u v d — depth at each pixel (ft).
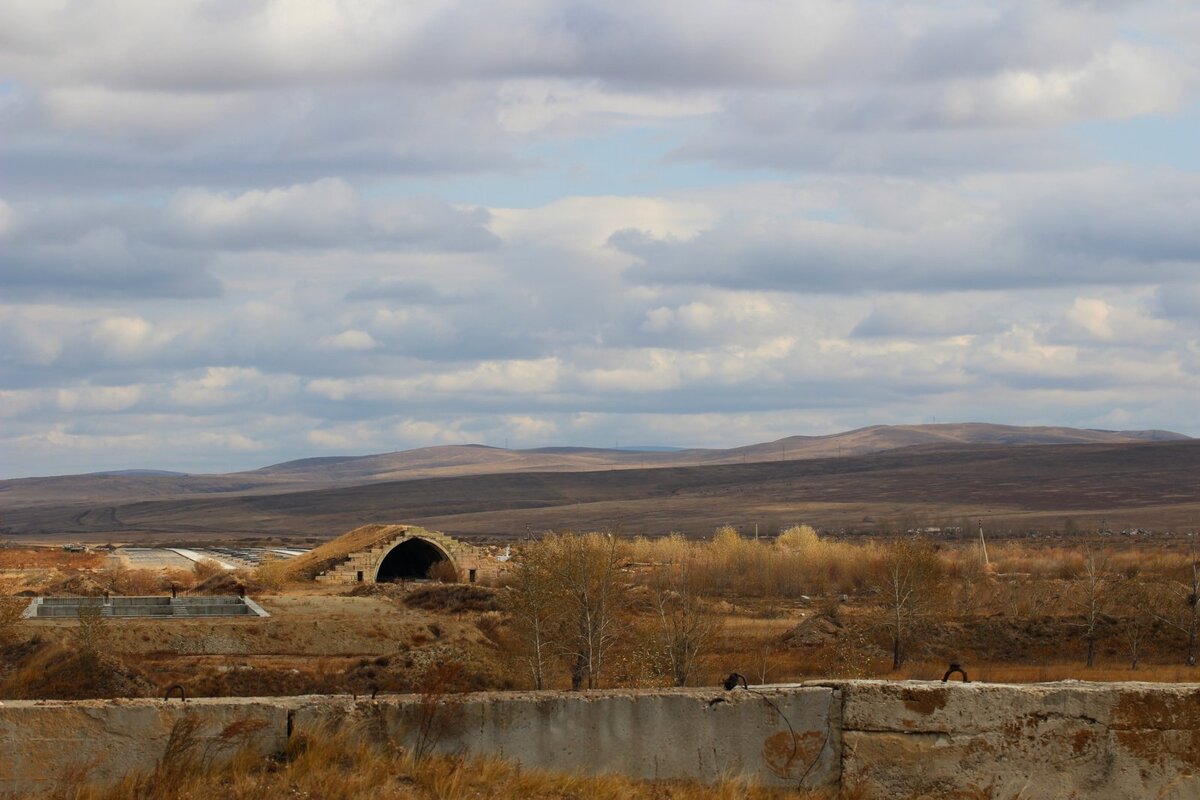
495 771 41.45
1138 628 226.17
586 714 43.14
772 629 235.40
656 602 206.18
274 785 39.09
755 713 43.24
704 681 171.83
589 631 170.50
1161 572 295.89
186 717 41.37
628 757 43.01
